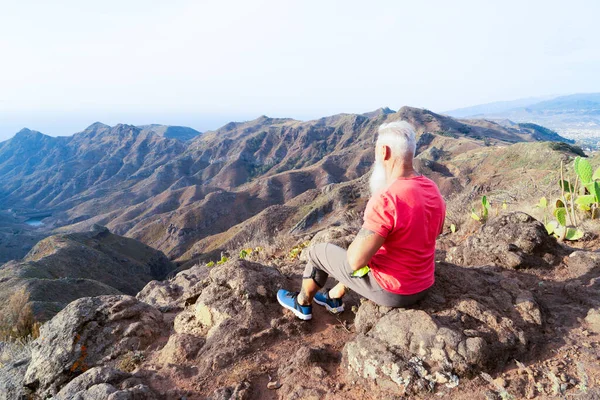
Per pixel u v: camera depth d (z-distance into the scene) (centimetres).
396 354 232
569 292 300
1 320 1636
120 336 337
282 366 266
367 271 253
